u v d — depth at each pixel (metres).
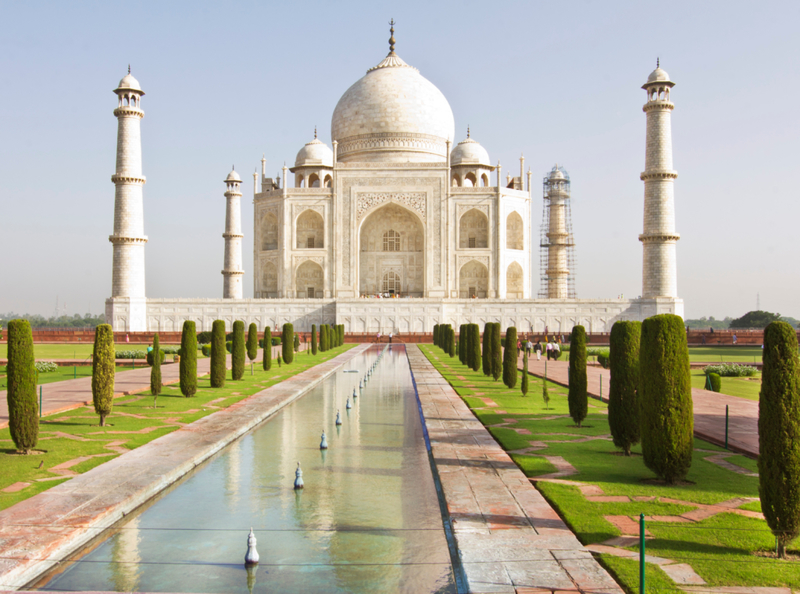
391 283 112.19
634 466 19.73
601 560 12.46
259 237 111.56
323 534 15.03
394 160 113.56
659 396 17.69
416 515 16.23
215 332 38.91
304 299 98.06
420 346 87.50
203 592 12.24
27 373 21.09
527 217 110.19
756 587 11.31
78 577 12.97
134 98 91.38
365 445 24.30
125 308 90.75
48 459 20.41
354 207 106.00
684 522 14.49
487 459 20.64
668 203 90.94
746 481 18.00
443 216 105.12
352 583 12.56
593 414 29.84
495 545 13.18
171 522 15.88
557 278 115.12
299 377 45.97
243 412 29.89
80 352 72.38
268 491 18.28
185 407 31.31
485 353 46.56
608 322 96.19
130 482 17.78
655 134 90.50
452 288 105.06
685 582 11.48
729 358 67.81
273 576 12.91
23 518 14.92
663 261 91.12
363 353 74.06
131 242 91.06
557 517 14.89
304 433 26.61
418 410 32.75
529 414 29.66
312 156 116.81
